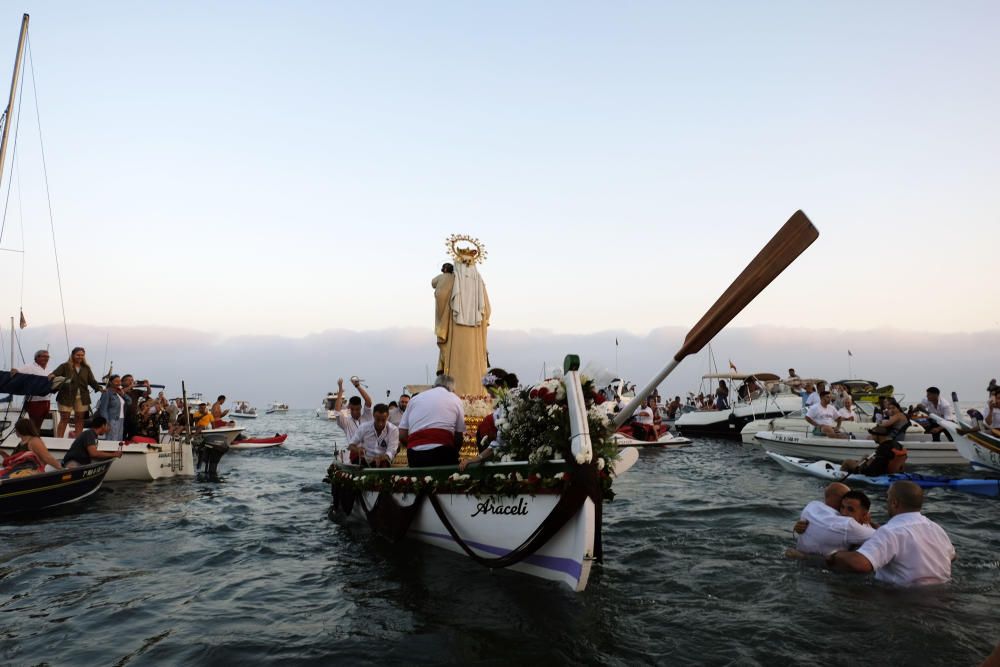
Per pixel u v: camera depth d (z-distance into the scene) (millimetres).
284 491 12859
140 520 9547
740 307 5742
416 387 12945
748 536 7742
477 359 12672
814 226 5250
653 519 9016
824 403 18250
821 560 6488
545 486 5582
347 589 5906
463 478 6477
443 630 4789
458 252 13070
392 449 9352
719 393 30484
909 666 4062
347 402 11836
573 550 5520
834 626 4719
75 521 9461
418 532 7754
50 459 10602
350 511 9438
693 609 5141
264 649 4473
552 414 5648
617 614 5055
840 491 6746
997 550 6918
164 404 21141
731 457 18828
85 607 5445
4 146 16547
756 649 4344
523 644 4492
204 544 7914
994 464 12789
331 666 4188
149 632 4836
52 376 13398
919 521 5785
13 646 4566
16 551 7562
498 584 5906
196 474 15508
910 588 5574
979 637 4496
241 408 73688
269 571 6602
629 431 23984
